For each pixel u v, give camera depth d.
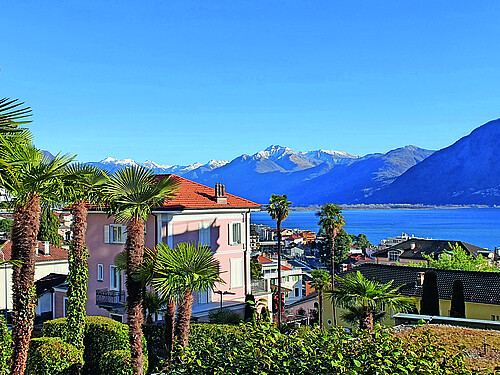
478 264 63.62
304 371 9.48
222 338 11.36
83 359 22.64
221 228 37.34
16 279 14.77
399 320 25.73
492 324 23.27
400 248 97.31
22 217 14.73
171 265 18.22
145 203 18.86
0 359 20.08
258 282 40.41
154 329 25.72
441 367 9.35
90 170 19.73
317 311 63.72
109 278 37.09
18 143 10.28
